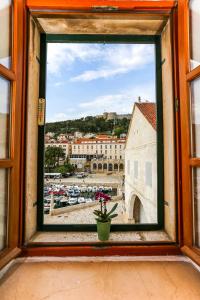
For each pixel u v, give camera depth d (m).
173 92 1.10
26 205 1.09
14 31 0.96
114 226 1.24
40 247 1.03
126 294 0.76
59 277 0.86
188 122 0.97
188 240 0.96
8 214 0.92
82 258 1.02
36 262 0.99
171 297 0.74
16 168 0.97
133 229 1.25
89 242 1.06
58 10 1.10
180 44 1.03
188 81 0.97
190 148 0.96
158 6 1.10
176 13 1.10
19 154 1.01
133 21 1.20
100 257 1.03
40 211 1.26
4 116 0.93
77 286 0.80
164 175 1.28
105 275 0.88
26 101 1.07
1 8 0.90
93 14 1.12
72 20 1.19
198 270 0.92
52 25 1.24
